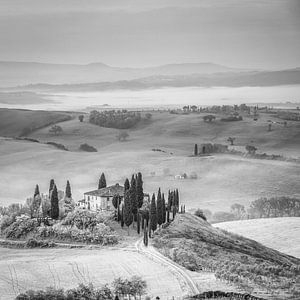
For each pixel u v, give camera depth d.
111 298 104.44
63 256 138.75
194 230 165.50
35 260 133.88
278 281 121.38
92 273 121.38
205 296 102.75
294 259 169.00
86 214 166.25
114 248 145.50
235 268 127.06
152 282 114.19
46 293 103.94
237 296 103.31
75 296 103.38
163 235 155.62
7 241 152.88
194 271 123.12
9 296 106.50
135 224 166.62
